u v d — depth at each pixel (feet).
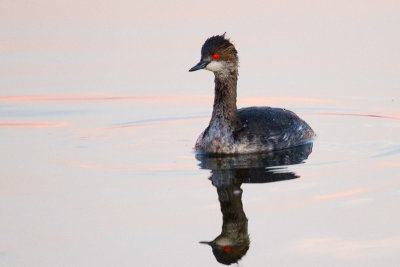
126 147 48.83
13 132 52.54
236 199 37.78
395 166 42.73
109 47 75.97
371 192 38.11
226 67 46.85
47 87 63.72
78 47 76.02
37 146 48.96
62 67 69.31
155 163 44.73
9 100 60.44
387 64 68.18
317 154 46.26
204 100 60.95
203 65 46.93
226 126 46.93
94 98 61.26
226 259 31.37
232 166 43.80
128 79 65.87
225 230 33.94
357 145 48.37
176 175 42.06
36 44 77.00
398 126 53.26
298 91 62.34
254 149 46.91
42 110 58.13
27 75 66.90
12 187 40.22
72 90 63.05
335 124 54.60
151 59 71.46
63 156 46.52
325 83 64.03
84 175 42.32
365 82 64.03
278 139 47.88
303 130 50.21
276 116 49.44
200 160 45.39
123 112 57.88
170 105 59.77
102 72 67.87
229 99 46.91
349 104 58.90
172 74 67.36
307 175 41.47
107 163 44.88
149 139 51.03
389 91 61.41
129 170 43.24
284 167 43.37
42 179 41.63
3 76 66.39
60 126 54.19
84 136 51.72
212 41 47.03
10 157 46.37
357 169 42.39
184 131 53.16
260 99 60.70
